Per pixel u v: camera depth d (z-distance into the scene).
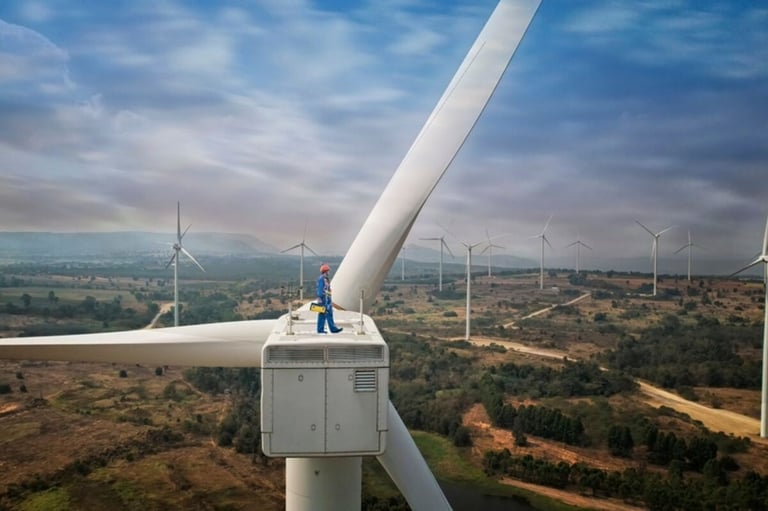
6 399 94.31
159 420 86.50
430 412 95.00
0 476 67.75
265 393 13.88
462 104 21.50
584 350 141.88
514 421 90.38
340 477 19.81
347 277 21.70
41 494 64.19
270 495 65.12
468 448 83.75
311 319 19.38
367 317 18.94
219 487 66.31
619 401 103.81
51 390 99.88
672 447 80.38
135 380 107.62
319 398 13.98
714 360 130.62
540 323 178.62
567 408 98.94
